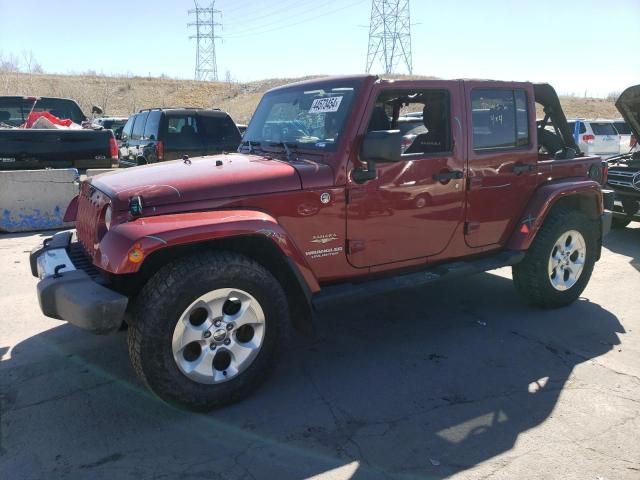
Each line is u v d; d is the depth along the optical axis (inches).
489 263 177.9
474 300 209.5
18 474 108.0
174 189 129.0
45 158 358.3
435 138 168.7
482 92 171.8
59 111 483.2
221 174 136.3
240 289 129.7
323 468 110.7
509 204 182.9
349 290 150.2
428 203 161.6
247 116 1628.9
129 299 130.8
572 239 198.5
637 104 311.3
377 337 175.5
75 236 183.2
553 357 161.2
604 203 212.4
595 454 115.1
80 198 166.9
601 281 235.5
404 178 155.0
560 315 194.4
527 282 193.2
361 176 146.7
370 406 134.0
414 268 167.8
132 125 464.8
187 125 412.5
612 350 165.8
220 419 128.2
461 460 113.3
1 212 320.2
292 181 139.1
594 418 128.7
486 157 172.7
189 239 120.3
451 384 145.0
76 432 122.3
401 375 149.9
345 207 146.7
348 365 156.0
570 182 196.5
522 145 184.1
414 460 113.2
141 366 121.8
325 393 140.2
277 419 128.2
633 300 210.7
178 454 114.8
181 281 121.5
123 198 126.2
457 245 173.5
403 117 195.3
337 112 149.4
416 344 170.1
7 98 462.0
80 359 158.6
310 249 144.3
